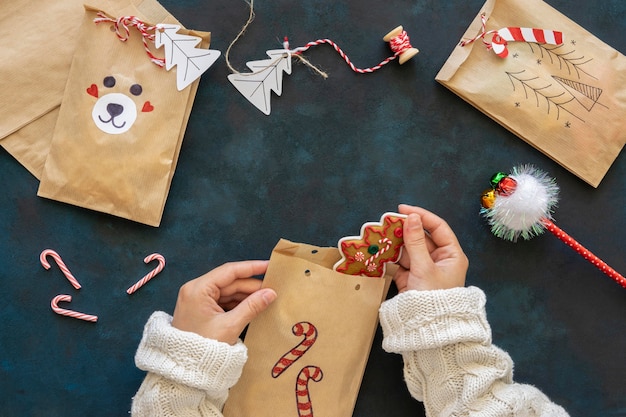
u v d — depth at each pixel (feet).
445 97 2.75
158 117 2.66
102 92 2.65
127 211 2.66
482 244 2.75
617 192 2.77
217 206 2.72
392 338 2.46
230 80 2.70
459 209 2.75
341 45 2.75
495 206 2.61
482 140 2.76
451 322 2.42
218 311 2.52
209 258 2.72
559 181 2.77
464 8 2.76
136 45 2.66
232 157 2.72
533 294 2.75
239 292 2.60
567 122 2.72
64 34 2.69
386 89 2.75
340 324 2.58
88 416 2.68
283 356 2.58
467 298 2.44
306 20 2.74
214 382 2.39
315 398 2.58
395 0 2.75
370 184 2.74
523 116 2.72
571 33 2.75
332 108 2.74
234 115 2.72
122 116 2.65
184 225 2.72
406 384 2.64
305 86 2.74
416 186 2.75
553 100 2.73
